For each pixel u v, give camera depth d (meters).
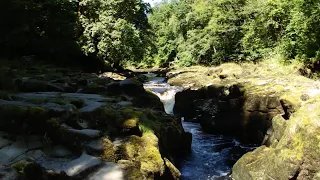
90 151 6.05
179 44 43.00
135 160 6.27
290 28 19.09
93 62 28.59
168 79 27.14
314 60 18.31
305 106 7.14
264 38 24.53
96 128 6.98
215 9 30.52
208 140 12.05
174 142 9.01
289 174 6.33
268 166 7.02
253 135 11.41
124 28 27.14
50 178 5.02
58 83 11.62
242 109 11.90
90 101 8.40
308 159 6.17
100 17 26.78
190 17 34.81
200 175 8.33
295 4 18.30
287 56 20.02
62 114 6.78
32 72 15.43
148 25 33.59
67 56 26.03
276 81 12.98
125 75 27.50
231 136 12.40
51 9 22.59
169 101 19.25
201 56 35.62
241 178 7.66
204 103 13.91
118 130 6.98
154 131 7.52
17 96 8.31
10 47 21.62
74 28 23.91
